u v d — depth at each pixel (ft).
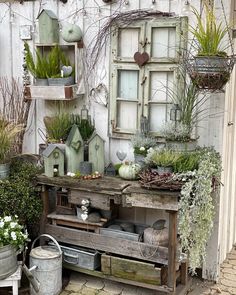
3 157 10.67
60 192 10.79
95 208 10.61
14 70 12.12
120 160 10.93
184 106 9.95
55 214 10.86
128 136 10.90
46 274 9.82
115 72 10.83
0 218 9.68
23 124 11.49
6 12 11.98
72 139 10.59
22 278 10.66
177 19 10.05
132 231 10.43
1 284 9.35
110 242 10.07
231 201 12.05
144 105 10.62
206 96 10.16
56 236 10.68
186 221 8.64
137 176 10.14
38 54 11.09
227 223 11.89
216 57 8.83
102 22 10.87
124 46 10.75
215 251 10.69
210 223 9.35
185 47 10.06
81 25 11.13
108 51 10.91
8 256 9.18
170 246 9.32
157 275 9.57
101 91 11.09
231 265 11.85
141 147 10.24
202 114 10.27
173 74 10.28
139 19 10.44
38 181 10.55
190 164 9.23
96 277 11.00
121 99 10.87
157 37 10.36
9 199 10.11
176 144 9.63
